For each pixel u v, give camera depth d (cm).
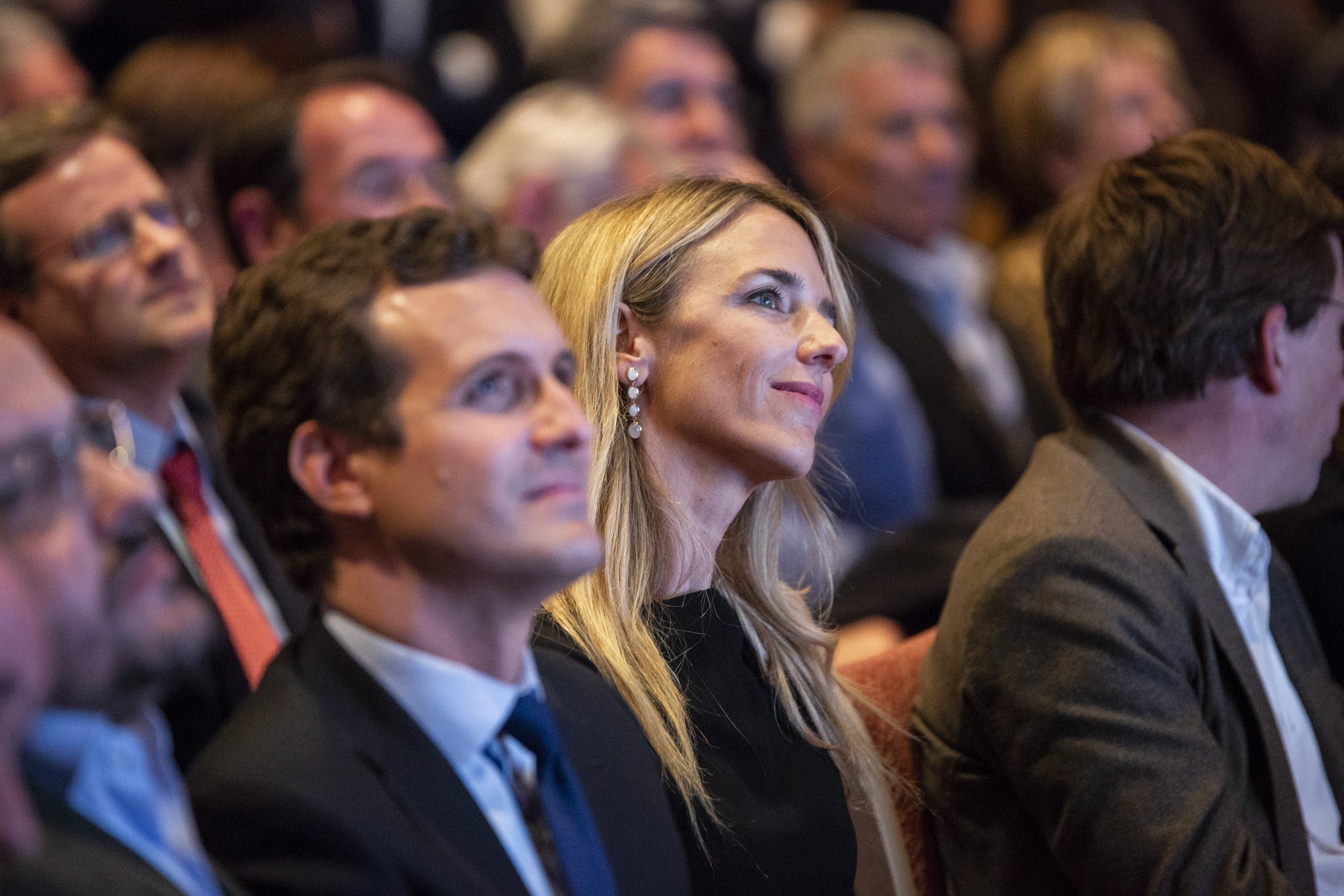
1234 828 591
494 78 1725
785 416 603
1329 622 819
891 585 941
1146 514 659
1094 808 595
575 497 445
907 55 1370
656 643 606
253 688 679
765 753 609
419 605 445
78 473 367
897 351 1245
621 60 1424
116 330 717
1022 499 670
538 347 448
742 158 1466
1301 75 1630
